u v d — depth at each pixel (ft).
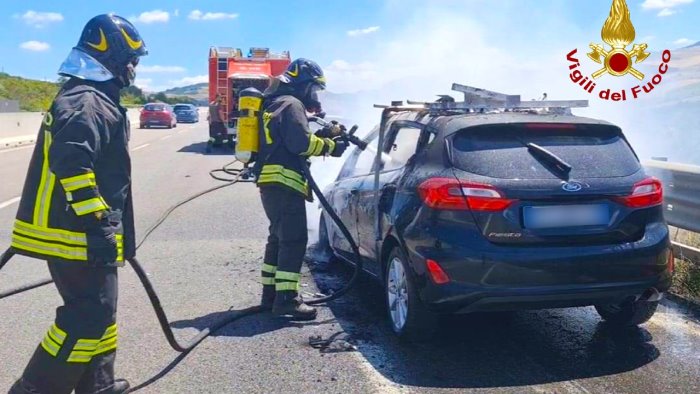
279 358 14.51
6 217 31.24
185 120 168.35
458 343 15.34
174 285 20.29
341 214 20.22
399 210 15.02
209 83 72.38
